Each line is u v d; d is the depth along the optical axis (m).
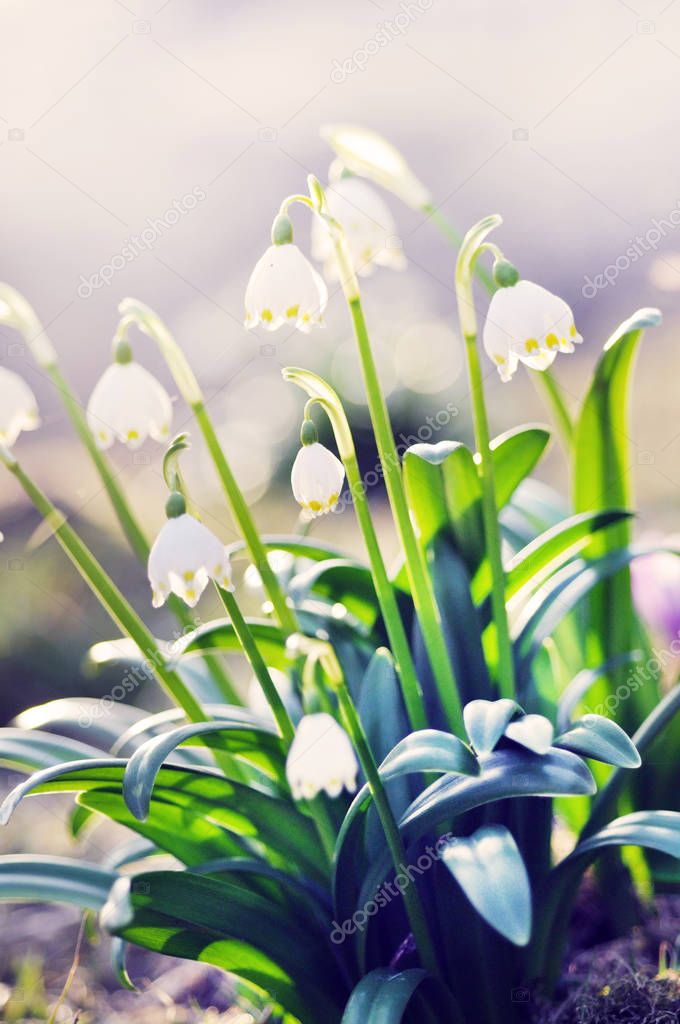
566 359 1.89
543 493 0.83
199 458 1.48
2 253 2.45
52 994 0.76
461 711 0.68
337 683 0.63
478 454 0.69
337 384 1.48
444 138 2.98
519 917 0.61
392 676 0.70
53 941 0.80
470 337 0.66
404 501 0.67
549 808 0.69
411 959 0.67
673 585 0.77
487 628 0.71
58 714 0.76
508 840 0.64
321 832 0.67
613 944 0.73
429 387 1.47
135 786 0.63
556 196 2.59
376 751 0.69
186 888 0.65
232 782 0.67
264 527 1.36
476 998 0.67
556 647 0.78
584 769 0.64
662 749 0.74
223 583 0.65
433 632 0.68
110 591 0.68
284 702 0.74
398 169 0.74
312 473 0.66
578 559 0.75
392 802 0.68
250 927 0.66
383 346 1.51
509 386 1.68
